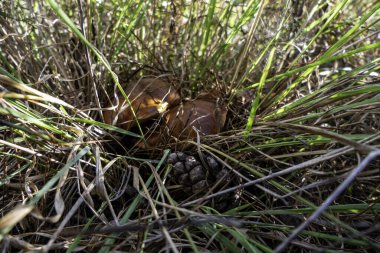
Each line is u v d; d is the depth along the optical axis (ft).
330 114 0.79
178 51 1.05
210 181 0.74
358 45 1.12
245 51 0.88
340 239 0.60
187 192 0.75
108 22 1.02
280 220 0.73
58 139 0.73
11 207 0.72
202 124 0.82
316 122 0.80
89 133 0.77
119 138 0.82
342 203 0.77
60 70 0.92
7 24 0.92
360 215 0.70
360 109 0.78
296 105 0.80
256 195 0.78
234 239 0.66
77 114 0.78
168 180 0.77
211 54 0.99
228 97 0.90
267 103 0.90
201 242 0.68
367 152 0.61
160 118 0.81
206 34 0.97
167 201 0.75
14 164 0.77
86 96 0.93
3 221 0.47
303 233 0.65
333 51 0.80
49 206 0.74
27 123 0.71
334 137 0.60
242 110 0.91
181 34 1.08
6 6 0.95
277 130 0.80
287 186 0.76
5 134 0.78
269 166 0.80
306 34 1.06
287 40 1.06
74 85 0.96
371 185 0.79
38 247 0.60
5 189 0.74
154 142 0.81
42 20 0.97
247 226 0.69
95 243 0.62
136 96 0.86
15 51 0.93
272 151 0.79
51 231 0.65
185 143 0.79
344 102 0.88
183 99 0.90
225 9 1.01
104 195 0.65
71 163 0.65
